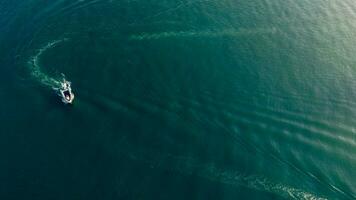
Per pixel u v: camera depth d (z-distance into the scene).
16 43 76.50
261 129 61.56
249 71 70.94
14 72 70.56
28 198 53.38
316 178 56.41
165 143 59.69
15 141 59.75
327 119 63.25
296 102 65.56
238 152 58.91
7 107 64.38
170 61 72.62
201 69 71.12
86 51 74.69
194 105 64.62
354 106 65.31
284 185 55.66
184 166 57.16
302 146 59.69
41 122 62.06
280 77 70.00
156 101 65.19
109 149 58.81
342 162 58.09
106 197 53.66
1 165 56.91
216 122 62.34
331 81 69.38
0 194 53.81
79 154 58.19
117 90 66.81
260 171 56.94
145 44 76.38
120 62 72.25
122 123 61.91
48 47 75.62
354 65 72.50
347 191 55.22
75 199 53.38
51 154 58.22
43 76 69.62
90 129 61.16
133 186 54.81
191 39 77.56
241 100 65.56
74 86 67.31
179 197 53.84
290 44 76.81
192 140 60.12
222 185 55.31
